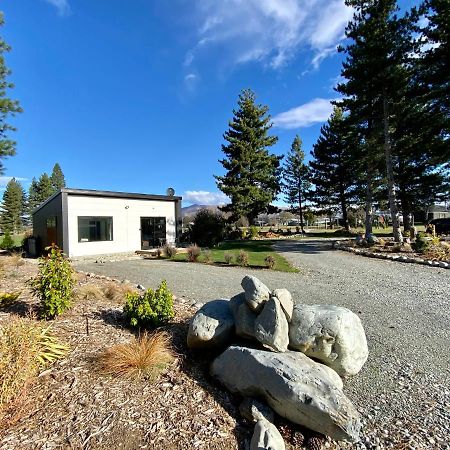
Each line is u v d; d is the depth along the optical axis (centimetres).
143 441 207
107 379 274
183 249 1628
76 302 497
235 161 2705
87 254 1487
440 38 1225
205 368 323
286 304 317
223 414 249
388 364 352
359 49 1404
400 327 465
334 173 2897
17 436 202
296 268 1020
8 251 1786
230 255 1168
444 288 700
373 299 621
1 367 228
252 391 264
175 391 272
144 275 917
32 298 529
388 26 1334
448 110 1352
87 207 1495
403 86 1356
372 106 1502
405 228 2152
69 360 302
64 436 205
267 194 2852
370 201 1708
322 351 296
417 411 269
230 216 2833
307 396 230
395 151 1627
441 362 356
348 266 1037
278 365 261
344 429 212
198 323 346
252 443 213
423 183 1941
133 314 405
